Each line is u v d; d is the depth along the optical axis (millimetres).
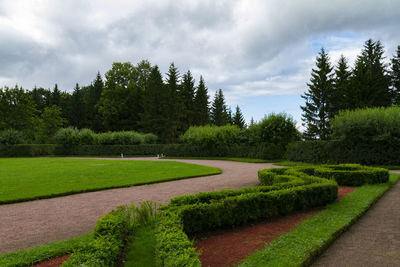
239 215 5836
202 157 34375
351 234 5379
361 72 36750
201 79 62938
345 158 20625
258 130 29094
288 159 25953
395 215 6680
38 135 57844
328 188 7512
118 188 10828
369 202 7508
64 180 12477
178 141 56906
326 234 4953
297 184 7711
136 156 40969
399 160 18078
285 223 6043
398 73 40906
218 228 5750
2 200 8344
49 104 70625
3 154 40688
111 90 57031
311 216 6484
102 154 42062
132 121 58344
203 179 13297
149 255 4230
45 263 4164
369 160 19391
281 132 27531
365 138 19500
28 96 58938
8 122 55406
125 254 4289
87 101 66688
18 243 5156
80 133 42375
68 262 3115
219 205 5598
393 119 18453
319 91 41906
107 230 4250
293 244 4477
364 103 35750
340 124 20422
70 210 7531
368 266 3988
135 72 62719
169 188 10742
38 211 7441
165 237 3838
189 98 62031
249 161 26562
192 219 5281
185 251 3320
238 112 73000
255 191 7000
